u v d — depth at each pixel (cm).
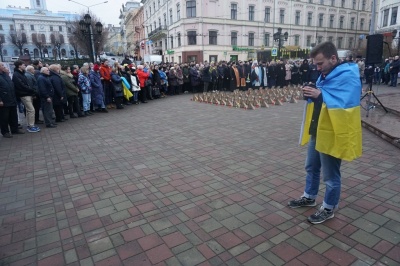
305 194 325
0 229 300
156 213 321
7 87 673
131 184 401
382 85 1698
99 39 3222
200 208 329
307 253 248
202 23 3281
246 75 1528
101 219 313
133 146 585
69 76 900
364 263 234
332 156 274
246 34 3581
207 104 1125
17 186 408
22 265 245
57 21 8444
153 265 239
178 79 1436
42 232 293
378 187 367
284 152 517
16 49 7500
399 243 257
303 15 4066
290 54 3094
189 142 599
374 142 566
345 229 280
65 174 447
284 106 1023
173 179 413
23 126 833
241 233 279
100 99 973
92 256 254
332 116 252
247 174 423
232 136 635
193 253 253
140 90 1198
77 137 673
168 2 3731
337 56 262
